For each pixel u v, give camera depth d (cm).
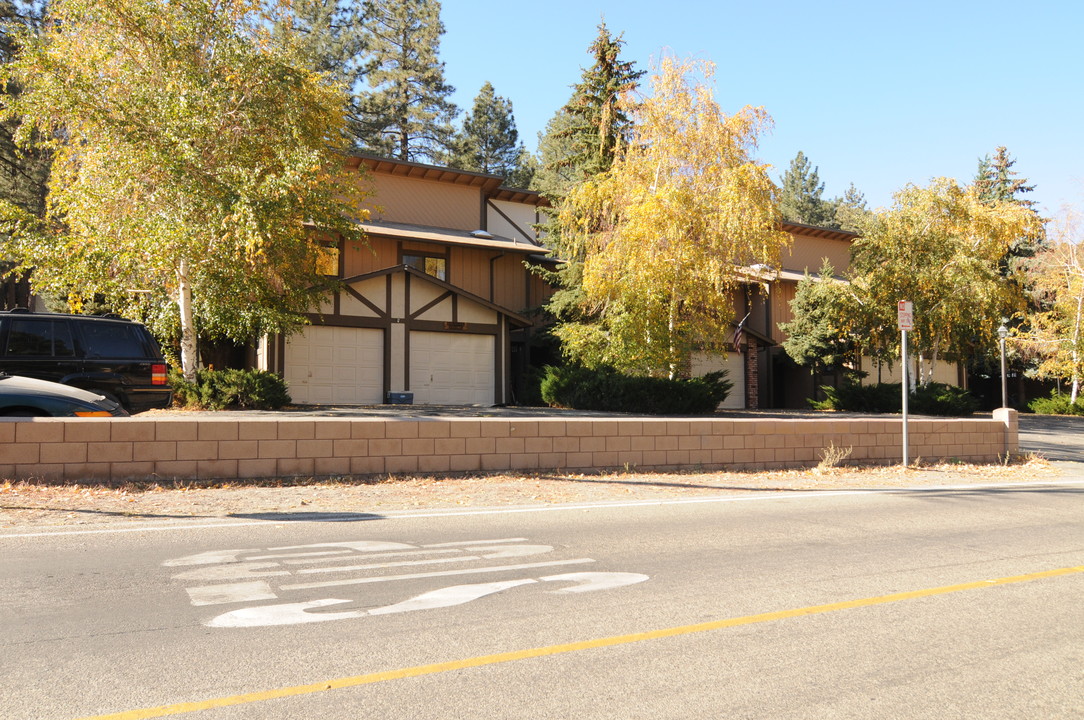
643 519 880
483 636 460
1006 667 426
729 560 679
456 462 1152
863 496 1113
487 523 830
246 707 356
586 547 720
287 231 1759
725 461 1342
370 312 2408
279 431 1052
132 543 693
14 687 375
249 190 1658
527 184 5866
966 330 2911
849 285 3078
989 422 1642
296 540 721
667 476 1245
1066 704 376
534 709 358
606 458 1251
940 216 2853
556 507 943
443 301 2522
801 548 737
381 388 2419
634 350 2303
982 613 530
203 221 1708
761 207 2236
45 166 3322
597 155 2781
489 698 370
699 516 909
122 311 1950
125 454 974
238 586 561
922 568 662
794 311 3284
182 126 1664
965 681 404
